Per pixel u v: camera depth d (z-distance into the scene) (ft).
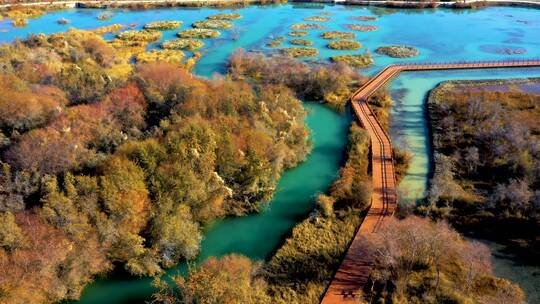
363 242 172.55
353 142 244.63
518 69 363.76
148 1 576.20
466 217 187.01
